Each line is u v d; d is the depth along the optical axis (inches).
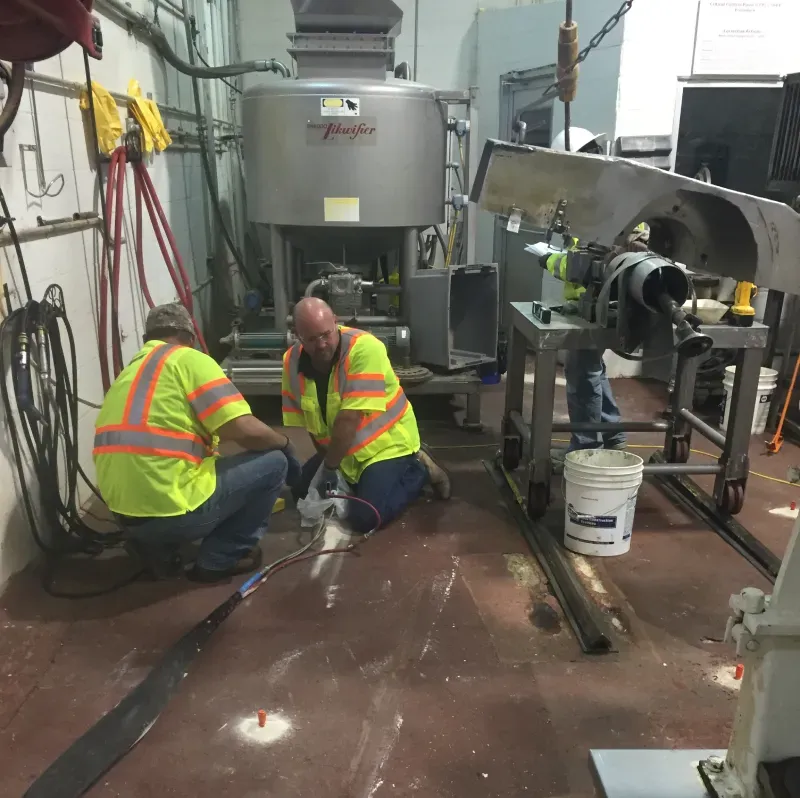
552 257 111.2
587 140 116.8
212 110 177.6
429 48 194.7
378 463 98.0
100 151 106.1
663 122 158.1
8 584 84.0
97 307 108.7
